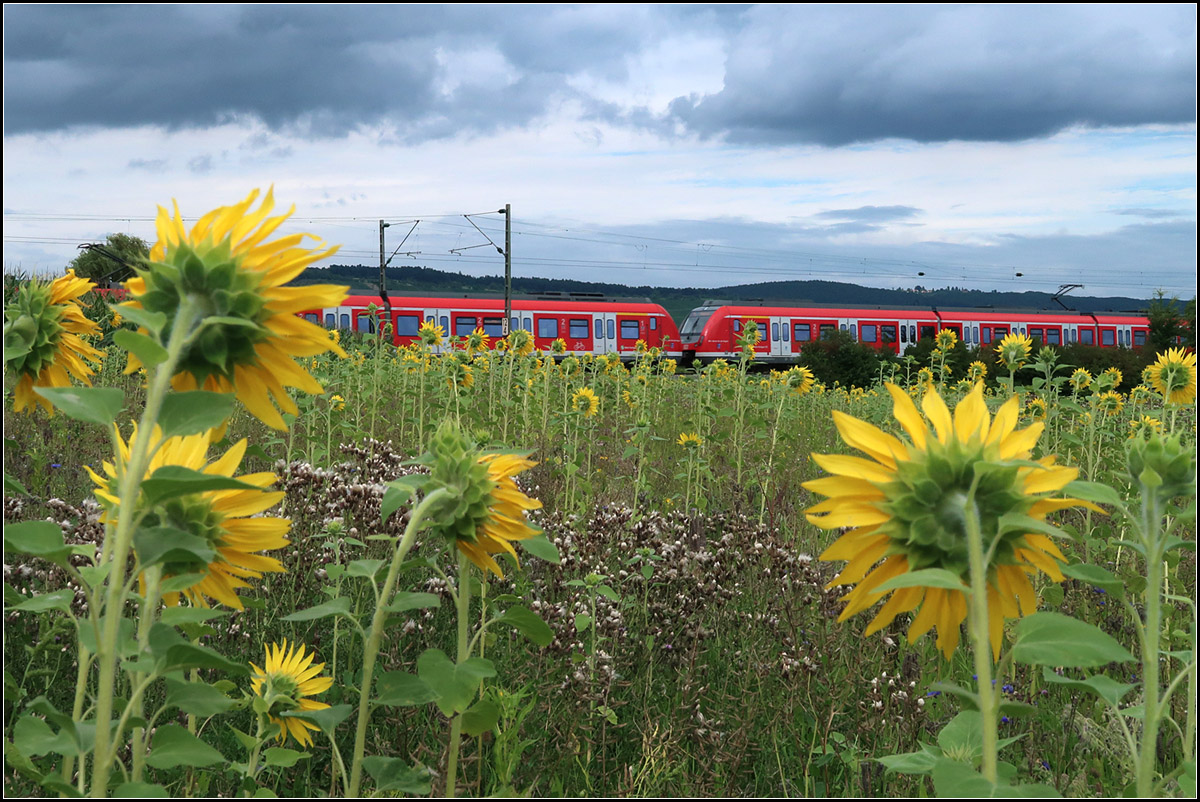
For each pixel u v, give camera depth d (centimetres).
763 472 634
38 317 189
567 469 507
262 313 125
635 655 324
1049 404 557
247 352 125
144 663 129
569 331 3253
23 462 462
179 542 125
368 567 184
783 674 293
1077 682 152
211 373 126
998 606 129
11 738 211
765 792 261
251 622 312
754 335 742
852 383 2569
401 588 333
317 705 213
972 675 310
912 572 116
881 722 273
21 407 192
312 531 348
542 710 275
